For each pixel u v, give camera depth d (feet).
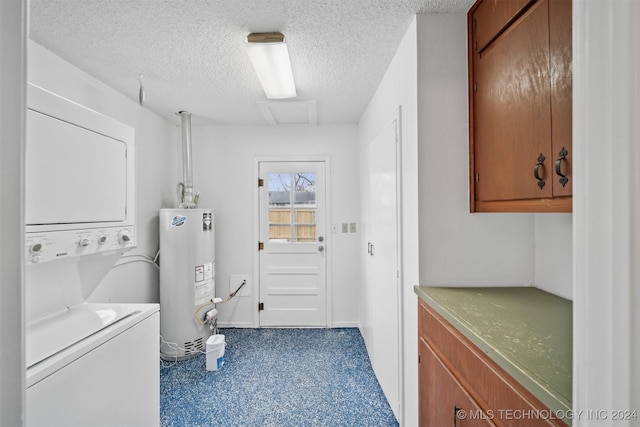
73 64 6.39
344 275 10.96
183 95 8.16
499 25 3.91
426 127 4.83
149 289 9.21
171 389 7.16
